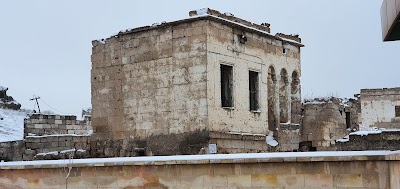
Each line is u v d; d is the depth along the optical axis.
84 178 22.70
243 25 30.44
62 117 37.69
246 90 30.66
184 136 28.31
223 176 19.84
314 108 36.94
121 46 31.20
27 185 24.14
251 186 19.31
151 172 21.23
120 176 21.88
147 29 30.03
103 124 31.64
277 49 34.16
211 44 28.31
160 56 29.58
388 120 50.81
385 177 16.97
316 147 36.47
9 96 56.84
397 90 50.72
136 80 30.44
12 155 33.16
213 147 27.45
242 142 29.61
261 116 31.67
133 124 30.36
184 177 20.56
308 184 18.38
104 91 31.80
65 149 32.78
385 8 16.78
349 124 41.56
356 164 17.58
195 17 28.25
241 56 30.48
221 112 28.58
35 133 35.84
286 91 35.28
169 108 29.02
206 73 27.89
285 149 34.09
